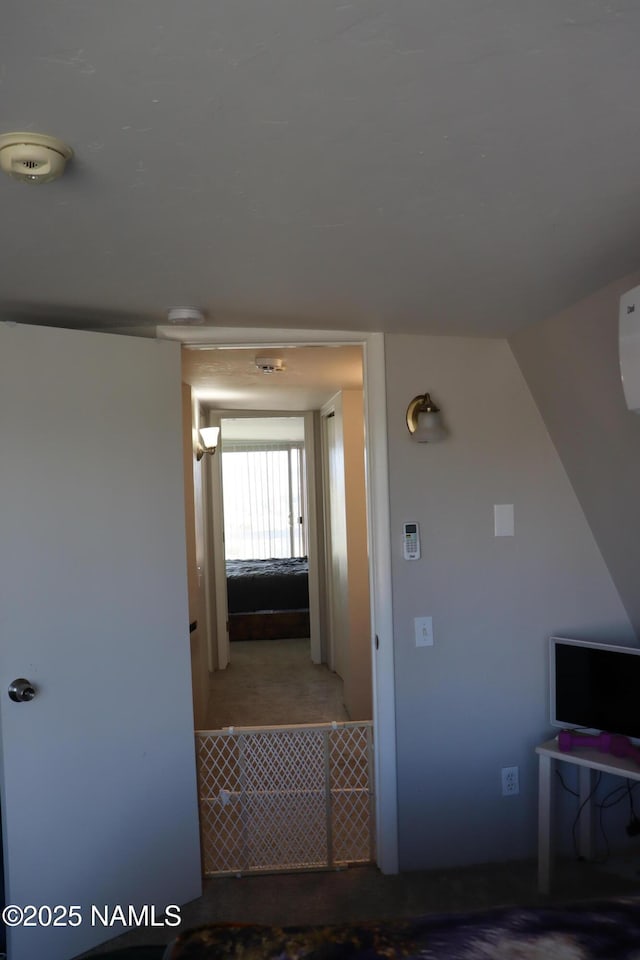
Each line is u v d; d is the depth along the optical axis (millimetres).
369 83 810
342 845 2508
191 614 3248
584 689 2217
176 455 2164
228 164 1016
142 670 2078
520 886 2225
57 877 1899
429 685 2336
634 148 997
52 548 1927
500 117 898
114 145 949
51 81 786
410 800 2334
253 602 5980
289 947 912
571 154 1013
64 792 1921
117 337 2057
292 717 3832
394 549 2312
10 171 962
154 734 2100
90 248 1391
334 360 2830
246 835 2375
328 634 4918
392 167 1041
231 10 671
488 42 735
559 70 793
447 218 1251
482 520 2365
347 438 3771
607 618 2434
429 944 917
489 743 2371
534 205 1200
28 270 1547
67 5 656
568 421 2225
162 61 754
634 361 1410
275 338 2254
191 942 936
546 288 1729
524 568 2387
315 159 1009
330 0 660
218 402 4336
